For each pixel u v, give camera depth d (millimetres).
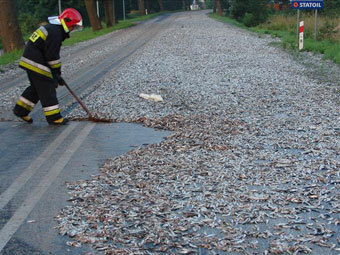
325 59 15438
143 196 4516
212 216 4062
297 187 4711
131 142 6602
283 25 32094
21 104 7508
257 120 7758
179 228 3838
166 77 12367
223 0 80188
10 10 20953
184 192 4590
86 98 9656
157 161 5617
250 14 39938
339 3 32062
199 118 7957
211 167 5355
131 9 89000
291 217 4035
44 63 7289
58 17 7332
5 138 6777
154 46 21156
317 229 3814
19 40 21312
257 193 4551
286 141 6469
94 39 29594
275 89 10578
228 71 13422
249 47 20031
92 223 3959
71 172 5301
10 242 3682
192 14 69750
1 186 4891
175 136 6812
